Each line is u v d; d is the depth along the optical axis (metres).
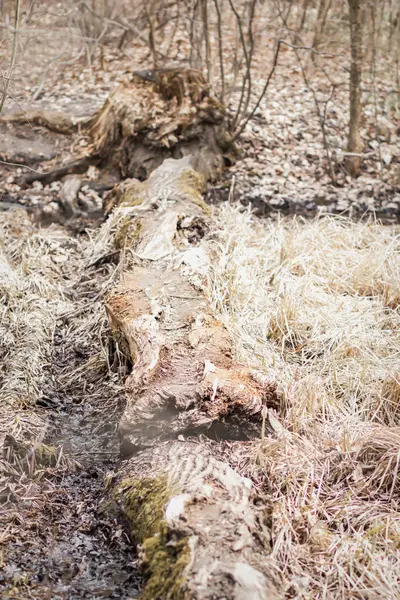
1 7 6.25
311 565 2.83
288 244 4.94
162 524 2.74
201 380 3.45
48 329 4.48
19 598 2.73
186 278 4.25
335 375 3.93
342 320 4.39
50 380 4.12
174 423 3.33
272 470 3.21
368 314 4.46
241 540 2.60
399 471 3.24
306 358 4.18
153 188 5.42
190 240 4.78
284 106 7.46
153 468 3.14
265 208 6.17
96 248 5.13
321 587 2.73
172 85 6.58
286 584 2.64
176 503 2.76
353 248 5.15
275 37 8.16
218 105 6.57
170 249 4.52
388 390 3.81
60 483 3.38
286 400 3.61
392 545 2.89
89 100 7.36
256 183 6.50
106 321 4.44
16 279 4.77
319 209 6.20
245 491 2.88
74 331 4.50
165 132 6.32
